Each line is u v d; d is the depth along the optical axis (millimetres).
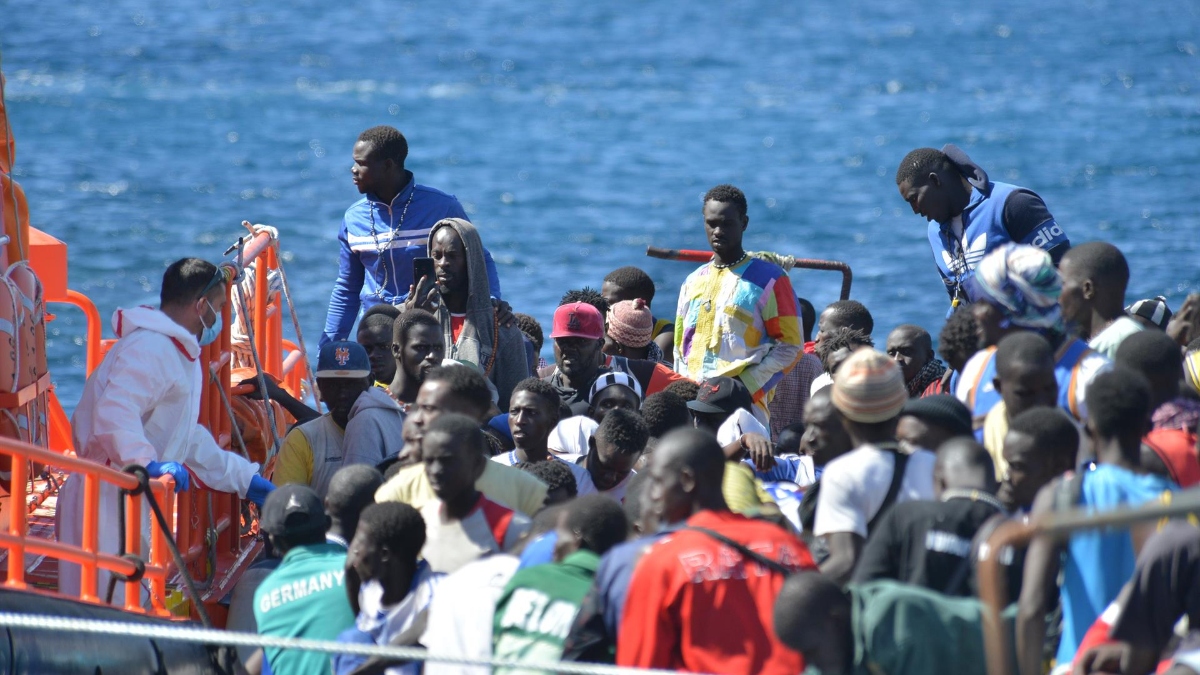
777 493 28031
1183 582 18078
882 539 19781
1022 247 24797
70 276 113625
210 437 28625
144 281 113312
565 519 21156
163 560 26406
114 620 24500
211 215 144375
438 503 24094
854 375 21812
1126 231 120375
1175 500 15258
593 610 19484
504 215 153125
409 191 38469
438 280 34625
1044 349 22094
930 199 34375
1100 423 20031
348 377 30047
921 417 22250
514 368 35094
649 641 18688
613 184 176250
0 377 28188
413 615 22844
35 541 23531
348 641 22750
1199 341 28016
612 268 122188
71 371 76812
